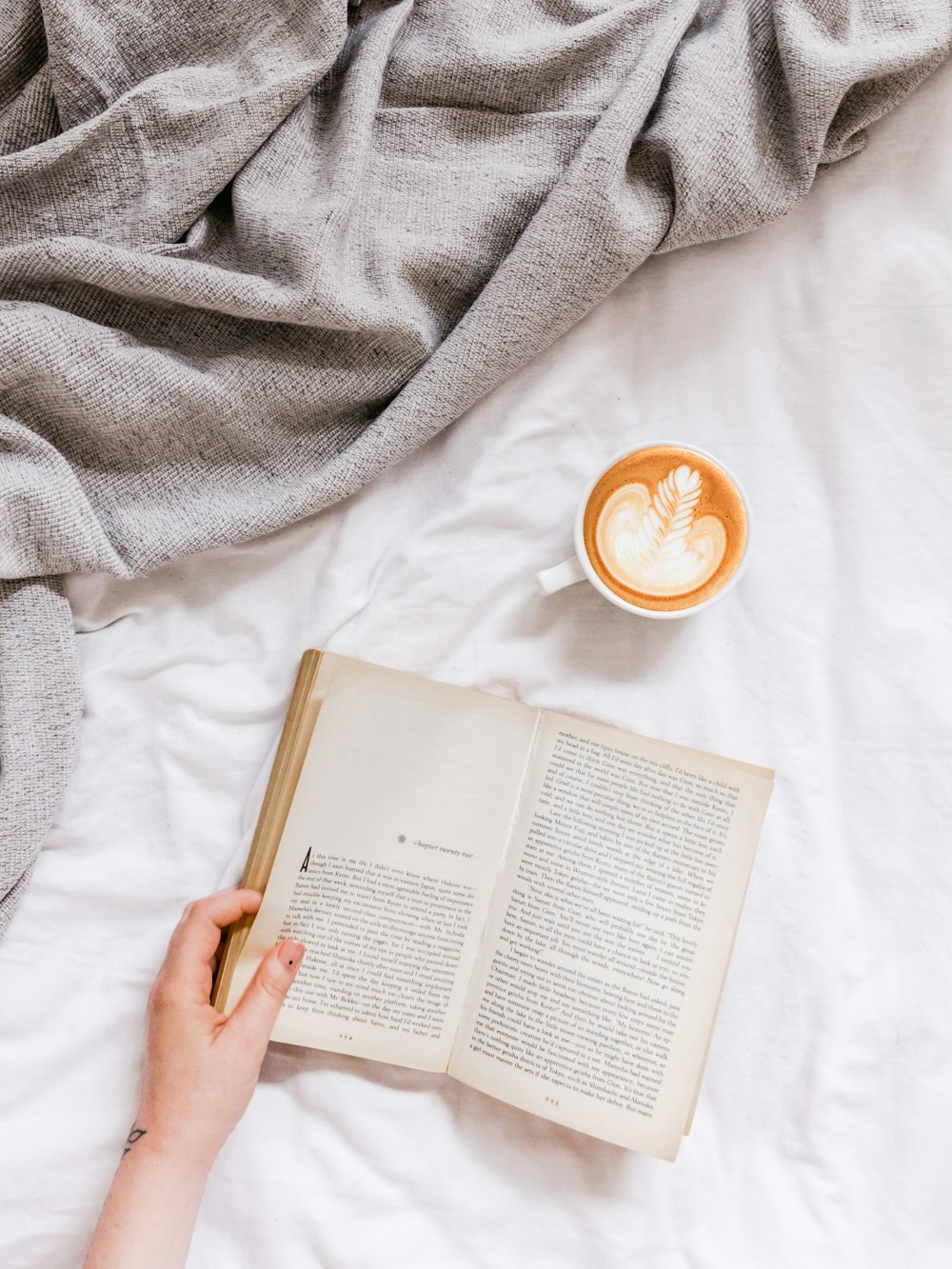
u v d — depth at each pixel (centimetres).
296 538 77
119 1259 64
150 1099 67
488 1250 74
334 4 68
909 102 76
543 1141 76
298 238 69
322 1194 74
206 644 76
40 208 69
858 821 76
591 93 74
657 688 76
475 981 74
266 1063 76
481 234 73
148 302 71
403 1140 75
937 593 76
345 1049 73
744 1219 75
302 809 72
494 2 73
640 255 72
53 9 65
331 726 72
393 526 77
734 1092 75
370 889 73
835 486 77
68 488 69
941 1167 74
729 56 71
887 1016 75
